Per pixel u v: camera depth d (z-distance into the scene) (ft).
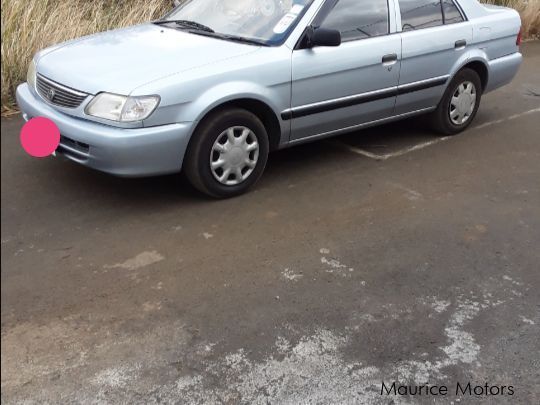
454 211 14.37
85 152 13.00
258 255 12.17
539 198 15.17
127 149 12.50
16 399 8.35
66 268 11.50
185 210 14.01
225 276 11.40
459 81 18.95
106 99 12.60
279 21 15.01
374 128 20.42
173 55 13.87
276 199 14.74
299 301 10.69
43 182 15.02
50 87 13.71
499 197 15.20
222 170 14.21
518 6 37.52
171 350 9.38
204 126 13.50
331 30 14.25
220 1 16.61
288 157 17.61
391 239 12.97
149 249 12.28
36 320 9.96
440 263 12.07
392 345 9.64
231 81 13.47
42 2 23.82
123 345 9.46
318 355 9.38
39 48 22.07
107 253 12.09
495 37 19.45
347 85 15.66
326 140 19.12
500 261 12.19
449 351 9.53
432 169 16.92
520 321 10.30
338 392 8.66
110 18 25.93
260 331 9.88
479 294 11.05
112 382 8.71
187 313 10.27
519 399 8.57
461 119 19.69
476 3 19.07
